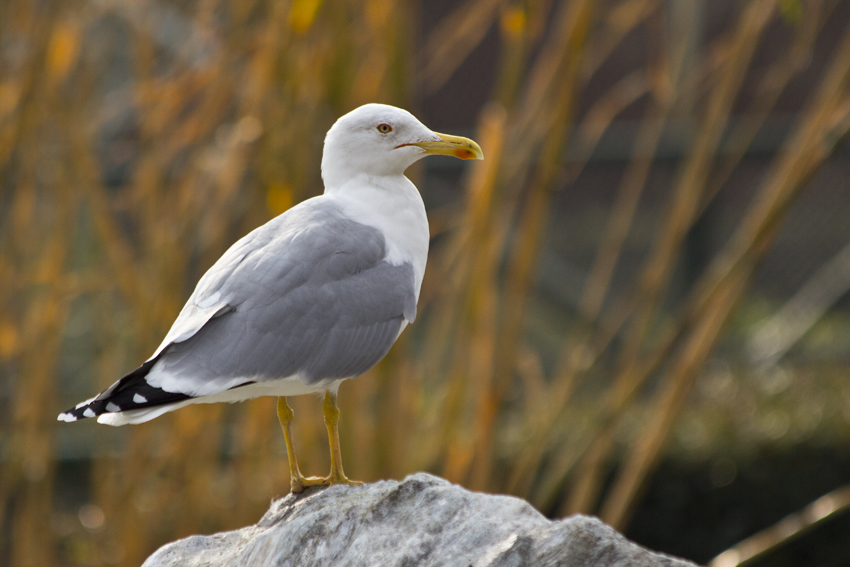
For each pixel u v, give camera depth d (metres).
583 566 4.50
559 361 15.89
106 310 10.81
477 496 5.09
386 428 9.05
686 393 9.23
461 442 10.13
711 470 14.27
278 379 5.65
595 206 16.31
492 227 8.94
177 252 9.81
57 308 10.50
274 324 5.65
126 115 14.36
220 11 10.57
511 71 9.02
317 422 9.20
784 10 8.39
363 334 5.96
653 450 9.31
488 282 9.08
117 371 11.40
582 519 4.68
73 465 15.20
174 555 5.70
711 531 14.28
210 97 9.77
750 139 9.92
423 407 11.48
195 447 9.97
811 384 15.26
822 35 18.09
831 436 14.20
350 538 5.01
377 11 9.06
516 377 15.30
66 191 9.98
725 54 9.91
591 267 16.31
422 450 10.04
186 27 11.11
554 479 9.68
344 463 9.07
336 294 5.88
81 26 9.93
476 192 9.05
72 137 9.91
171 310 9.76
